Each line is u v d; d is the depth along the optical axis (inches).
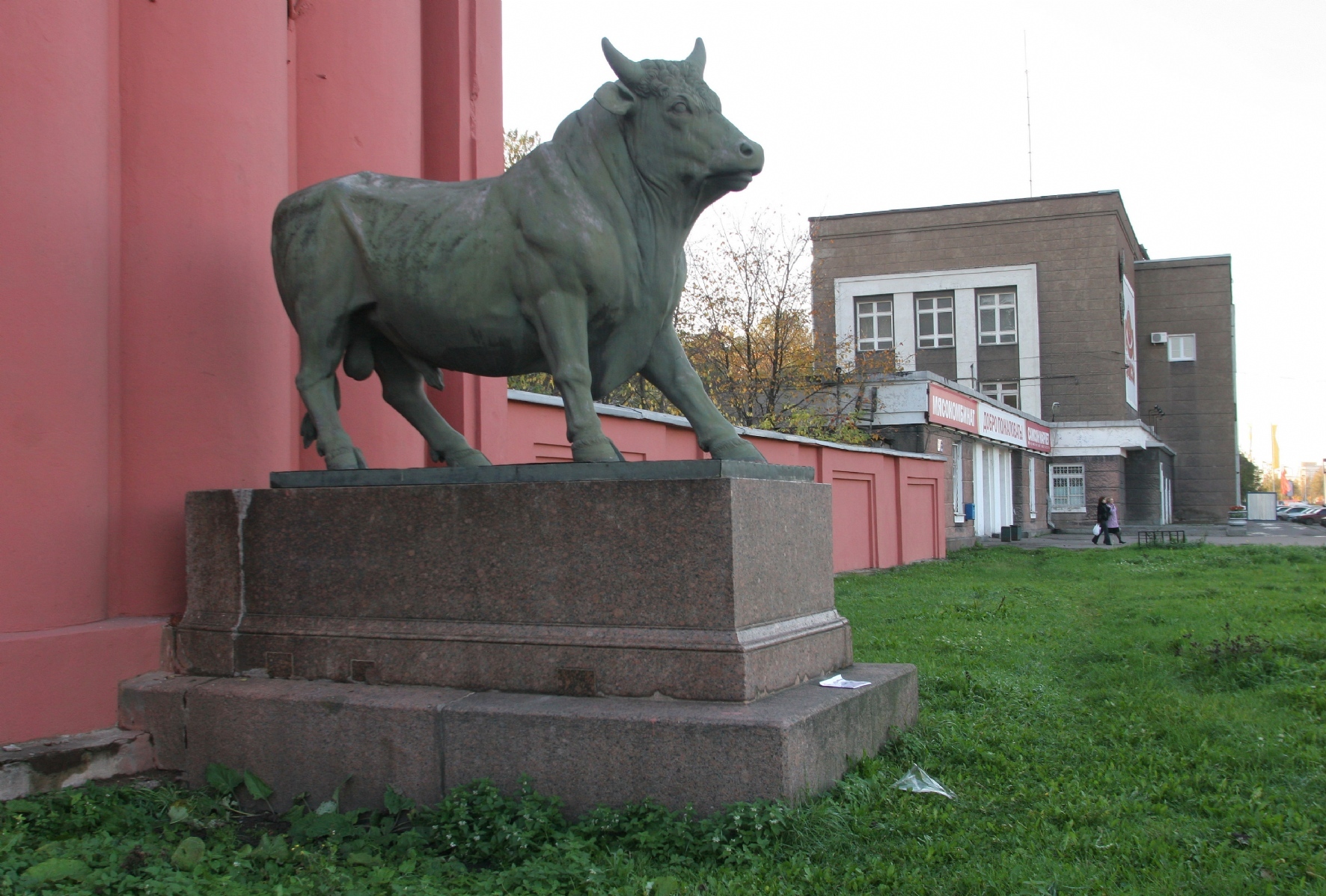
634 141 158.2
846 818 128.6
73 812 140.8
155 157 179.6
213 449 181.0
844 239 1492.4
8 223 156.5
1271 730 178.9
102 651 161.3
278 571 164.2
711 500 138.9
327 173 223.6
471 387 254.4
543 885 113.2
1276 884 113.0
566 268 154.8
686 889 110.4
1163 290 1708.9
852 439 818.2
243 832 142.3
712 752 129.0
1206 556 710.5
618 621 143.0
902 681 172.1
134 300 177.2
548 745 135.2
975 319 1445.6
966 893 110.1
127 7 180.5
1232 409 1684.3
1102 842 125.4
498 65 278.2
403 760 142.5
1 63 157.1
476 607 150.9
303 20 223.8
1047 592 453.4
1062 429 1378.0
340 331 171.9
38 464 158.7
